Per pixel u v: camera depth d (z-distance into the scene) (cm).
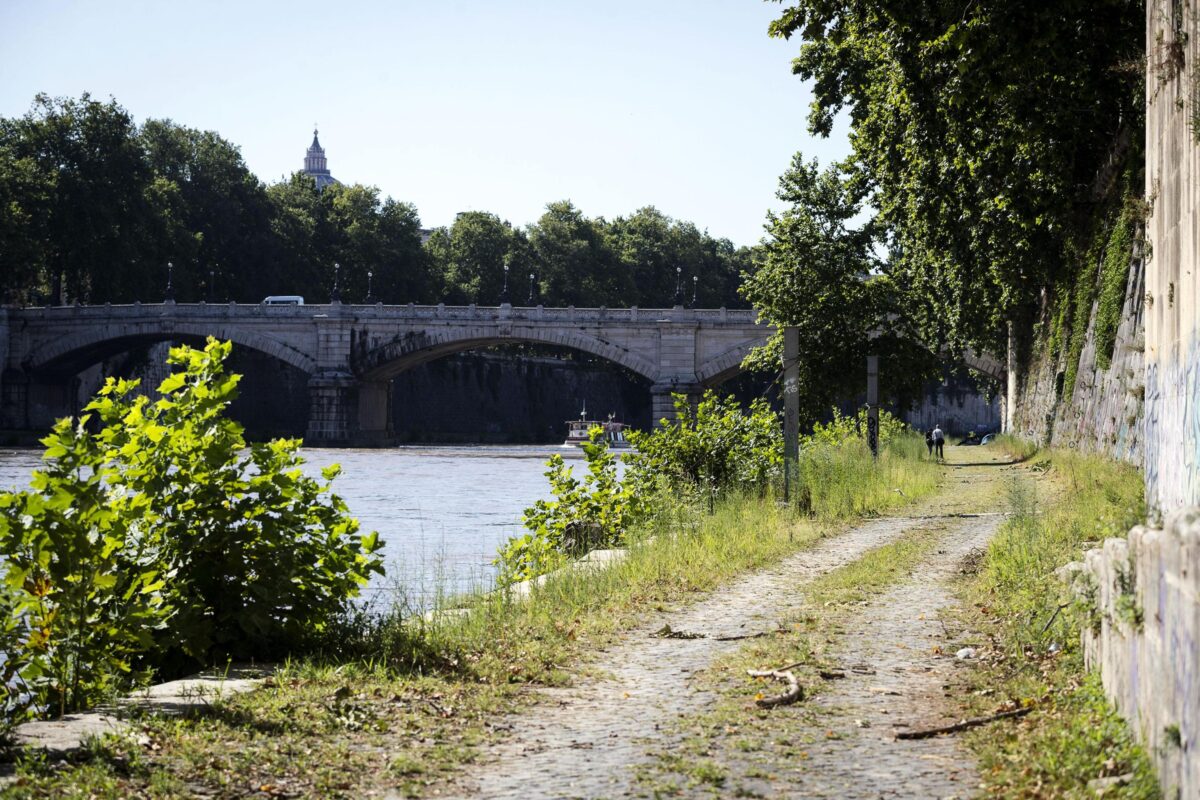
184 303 12656
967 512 2858
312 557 1285
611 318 11838
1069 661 1066
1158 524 865
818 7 2650
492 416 17275
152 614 1147
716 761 838
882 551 2045
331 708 969
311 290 15588
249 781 780
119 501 1195
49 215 12369
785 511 2708
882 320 5209
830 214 5169
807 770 812
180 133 15150
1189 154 1639
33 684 1095
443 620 1365
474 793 768
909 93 2970
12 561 1112
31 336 12519
